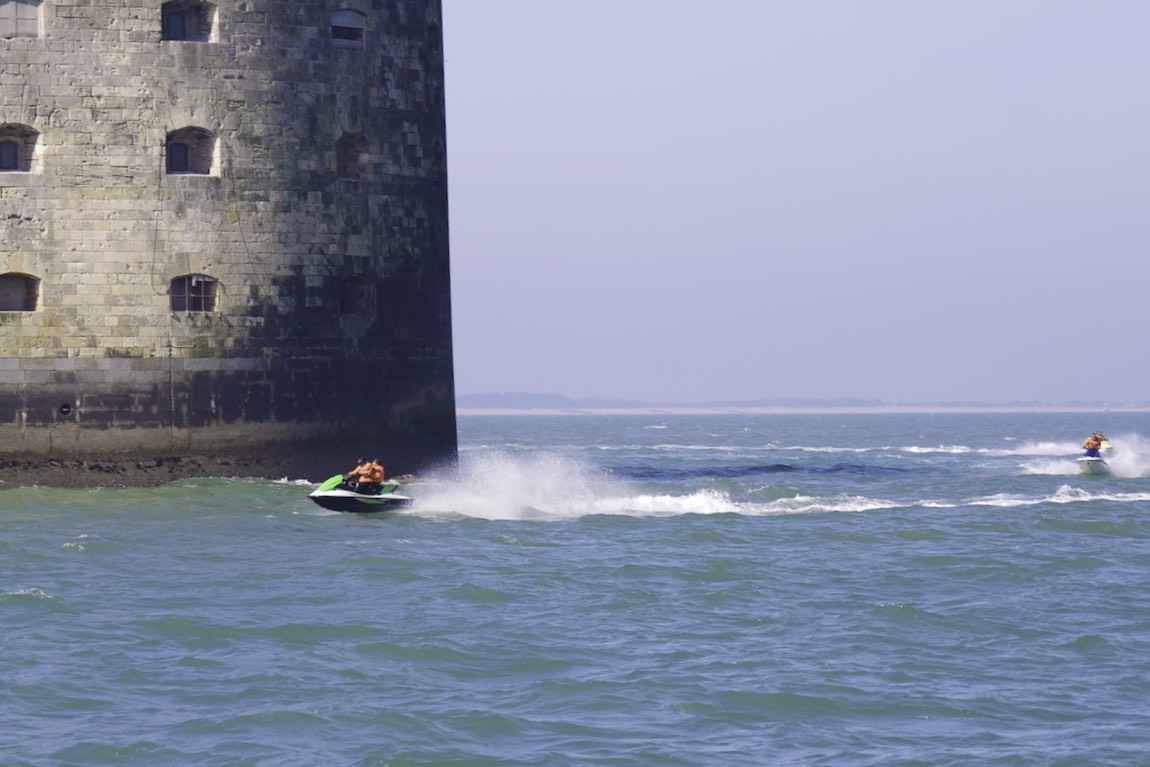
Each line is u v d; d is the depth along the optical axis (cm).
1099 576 13938
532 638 10725
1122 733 8712
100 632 10675
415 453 19512
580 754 8175
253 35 18125
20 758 7981
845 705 9194
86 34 17600
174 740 8319
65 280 17538
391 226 19150
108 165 17638
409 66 19362
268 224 18162
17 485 17425
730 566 13975
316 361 18450
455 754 8138
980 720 8962
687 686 9519
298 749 8188
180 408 17800
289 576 12888
